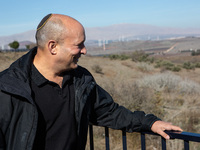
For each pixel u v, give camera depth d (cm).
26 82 110
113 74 2338
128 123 137
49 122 116
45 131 116
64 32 115
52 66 121
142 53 3906
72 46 118
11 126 107
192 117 588
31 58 122
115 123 142
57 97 120
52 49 117
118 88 696
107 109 144
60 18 117
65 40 116
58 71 123
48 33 115
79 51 121
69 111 124
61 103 120
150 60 3881
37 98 115
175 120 575
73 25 117
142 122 133
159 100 730
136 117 136
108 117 144
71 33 116
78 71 134
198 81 2016
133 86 681
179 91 925
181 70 3275
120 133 475
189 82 1097
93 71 2269
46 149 117
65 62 120
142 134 138
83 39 121
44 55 120
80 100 127
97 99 140
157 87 991
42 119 114
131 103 600
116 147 430
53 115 117
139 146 442
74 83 129
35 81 116
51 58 119
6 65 2003
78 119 126
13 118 106
